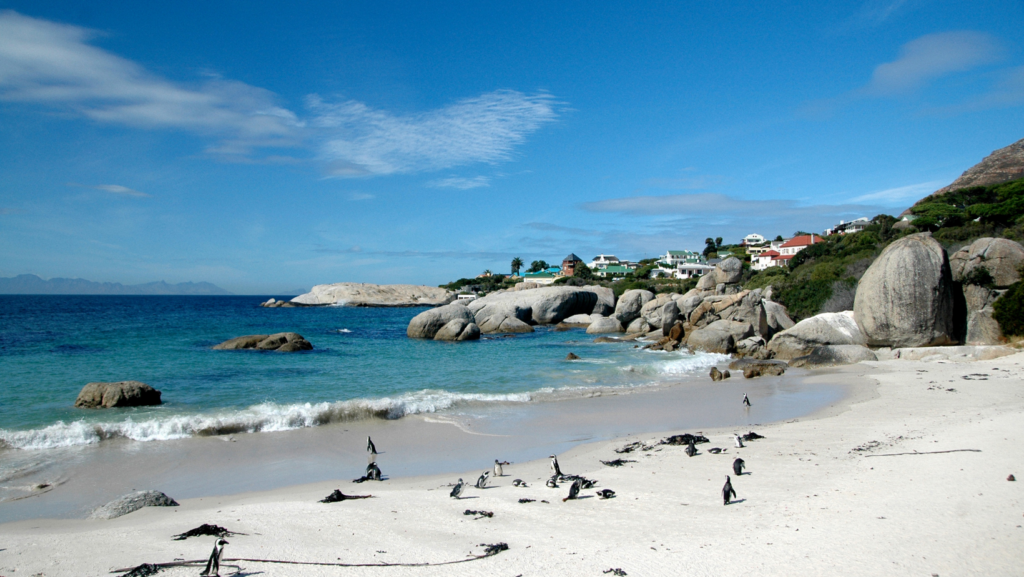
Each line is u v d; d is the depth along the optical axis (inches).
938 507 332.5
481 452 558.6
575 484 396.8
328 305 5329.7
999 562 260.7
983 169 3764.8
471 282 6609.3
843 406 738.2
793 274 2079.2
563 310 2593.5
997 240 1178.6
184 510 390.0
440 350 1508.4
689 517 346.9
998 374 894.4
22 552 305.4
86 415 669.3
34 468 488.7
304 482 467.2
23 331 1782.7
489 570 273.3
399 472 493.4
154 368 1066.7
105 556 299.4
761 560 273.6
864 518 323.3
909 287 1121.4
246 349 1397.6
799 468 447.5
